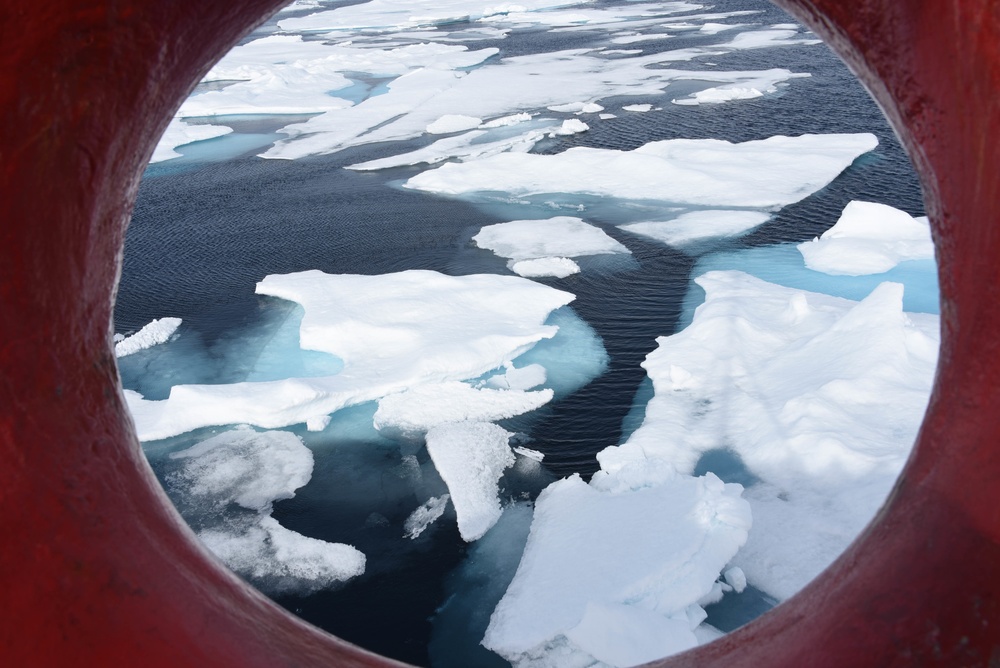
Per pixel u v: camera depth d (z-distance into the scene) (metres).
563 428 8.96
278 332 11.47
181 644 1.27
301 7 57.47
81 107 1.08
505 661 5.96
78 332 1.19
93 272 1.21
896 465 7.30
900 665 1.25
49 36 1.01
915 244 12.90
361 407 9.57
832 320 10.16
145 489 1.37
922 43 1.15
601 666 5.75
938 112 1.16
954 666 1.19
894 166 17.02
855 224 13.42
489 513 7.66
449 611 6.59
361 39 41.44
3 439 1.08
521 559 7.01
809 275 12.31
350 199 17.03
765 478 7.62
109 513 1.23
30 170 1.05
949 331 1.27
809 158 17.33
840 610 1.41
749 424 8.35
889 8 1.18
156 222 16.14
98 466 1.23
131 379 10.51
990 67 1.06
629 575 6.27
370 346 10.62
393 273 12.85
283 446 8.85
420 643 6.30
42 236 1.09
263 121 25.22
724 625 6.15
